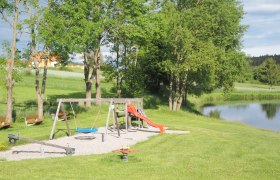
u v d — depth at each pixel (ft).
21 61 98.02
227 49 166.71
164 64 149.48
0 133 79.46
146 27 125.08
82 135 81.25
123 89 164.55
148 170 46.65
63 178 42.16
